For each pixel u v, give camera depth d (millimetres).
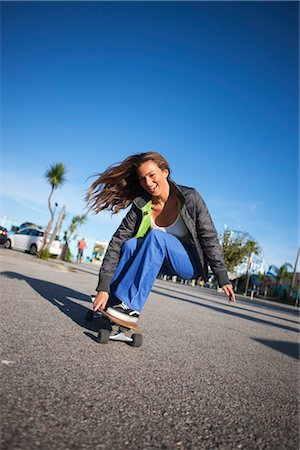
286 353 3377
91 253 43562
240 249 36062
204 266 2654
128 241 2600
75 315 3273
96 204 2789
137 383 1717
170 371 2039
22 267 8320
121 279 2576
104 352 2201
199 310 6367
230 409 1583
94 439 1092
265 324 6129
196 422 1372
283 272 43094
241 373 2285
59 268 11727
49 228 15422
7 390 1341
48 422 1145
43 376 1569
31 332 2373
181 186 2586
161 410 1432
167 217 2668
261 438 1317
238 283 42406
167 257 2588
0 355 1765
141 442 1130
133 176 2684
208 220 2543
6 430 1040
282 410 1682
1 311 2900
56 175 14703
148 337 2990
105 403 1395
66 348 2123
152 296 7797
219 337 3637
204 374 2107
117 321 2441
